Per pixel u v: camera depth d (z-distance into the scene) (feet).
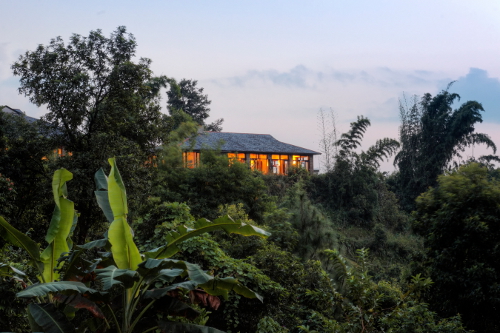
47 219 60.08
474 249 34.58
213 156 82.07
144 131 62.90
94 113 58.70
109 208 20.27
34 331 15.79
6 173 55.93
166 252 19.31
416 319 24.26
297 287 34.27
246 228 18.52
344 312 24.73
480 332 33.73
